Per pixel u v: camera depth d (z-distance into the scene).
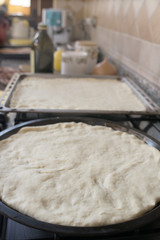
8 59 2.02
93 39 2.35
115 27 1.66
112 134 0.79
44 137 0.75
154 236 0.43
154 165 0.65
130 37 1.37
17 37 2.66
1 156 0.65
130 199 0.53
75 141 0.74
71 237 0.41
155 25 1.06
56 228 0.40
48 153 0.68
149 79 1.12
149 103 0.99
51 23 2.24
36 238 0.42
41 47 1.38
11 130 0.75
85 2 2.60
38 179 0.57
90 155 0.68
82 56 1.37
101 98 1.06
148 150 0.71
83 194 0.54
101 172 0.61
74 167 0.63
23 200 0.50
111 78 1.35
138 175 0.61
